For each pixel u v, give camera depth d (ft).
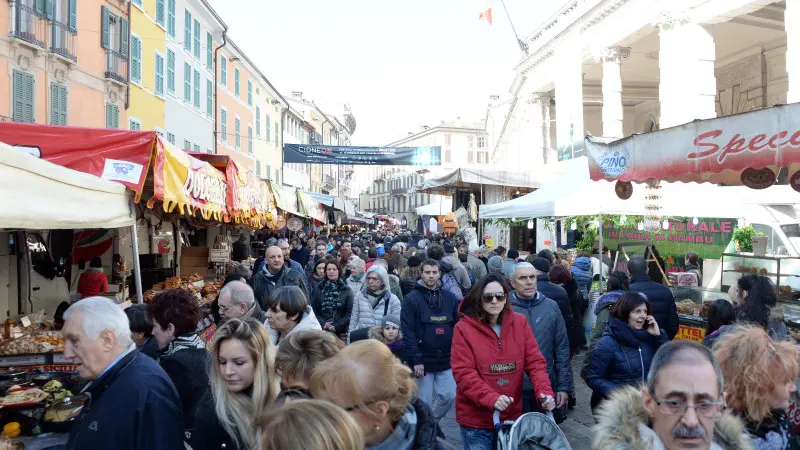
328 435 5.40
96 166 18.90
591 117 111.96
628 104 110.93
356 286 27.66
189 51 89.51
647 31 71.67
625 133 111.65
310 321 15.26
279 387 10.02
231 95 112.27
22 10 49.44
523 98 110.63
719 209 32.94
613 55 78.33
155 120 75.87
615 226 43.34
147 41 73.26
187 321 12.03
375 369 7.68
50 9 53.47
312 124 200.75
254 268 39.88
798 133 15.55
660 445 6.59
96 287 27.20
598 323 19.07
